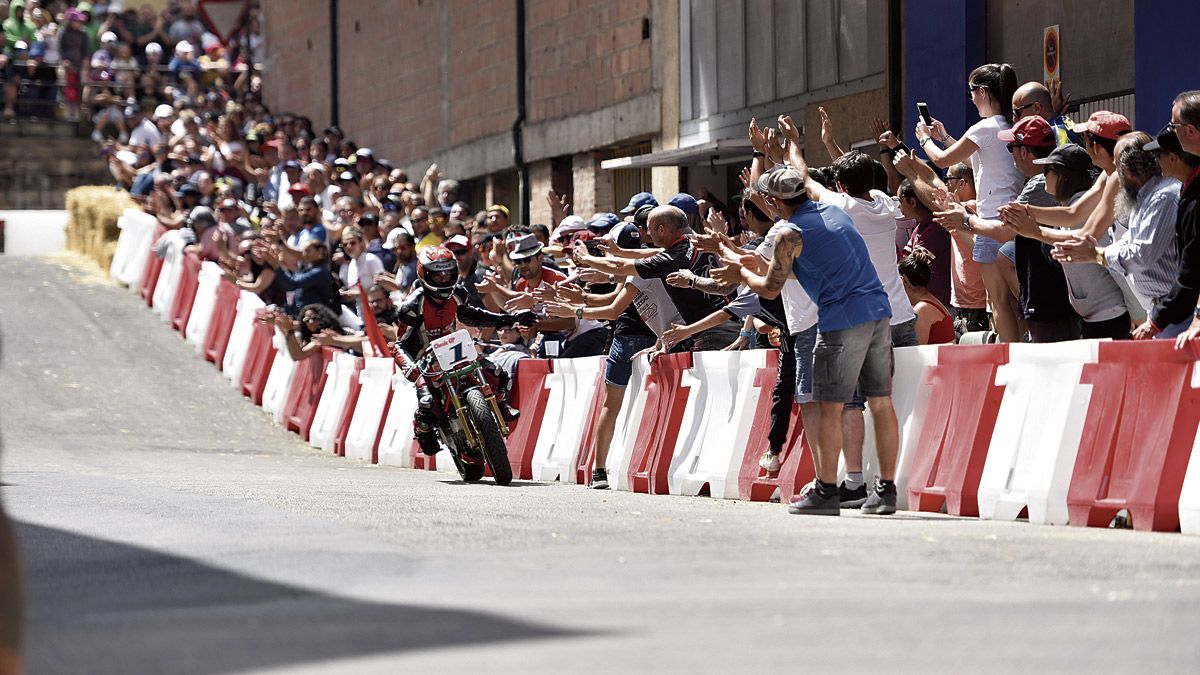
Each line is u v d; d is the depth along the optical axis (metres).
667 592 20.25
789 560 23.64
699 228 59.25
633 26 79.12
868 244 35.34
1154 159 30.80
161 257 96.88
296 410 71.75
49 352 86.38
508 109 93.25
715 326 42.84
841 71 62.22
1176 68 44.03
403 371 46.97
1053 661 15.30
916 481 33.84
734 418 39.84
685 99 74.94
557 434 49.50
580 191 85.75
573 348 51.09
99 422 72.44
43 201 144.00
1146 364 29.27
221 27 122.88
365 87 115.19
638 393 44.38
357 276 72.00
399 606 19.23
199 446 67.56
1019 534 27.67
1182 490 28.06
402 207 77.69
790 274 32.78
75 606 20.23
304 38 125.69
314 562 24.11
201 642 16.80
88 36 146.62
